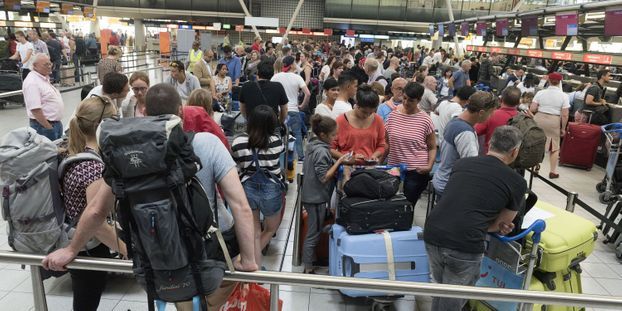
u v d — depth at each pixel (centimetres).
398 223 309
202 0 2933
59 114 481
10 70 1091
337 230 315
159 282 154
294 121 621
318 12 3064
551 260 272
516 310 279
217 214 186
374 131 384
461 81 998
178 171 142
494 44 1864
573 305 177
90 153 228
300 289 320
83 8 2358
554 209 316
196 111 321
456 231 248
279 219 354
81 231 171
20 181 210
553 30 1209
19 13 1862
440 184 349
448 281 258
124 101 397
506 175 248
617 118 734
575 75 1273
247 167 334
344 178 346
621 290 380
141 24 3108
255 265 178
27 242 218
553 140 679
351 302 318
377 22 2944
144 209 139
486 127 437
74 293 248
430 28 2381
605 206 580
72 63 1670
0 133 737
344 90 456
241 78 995
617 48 1016
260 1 3014
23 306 299
